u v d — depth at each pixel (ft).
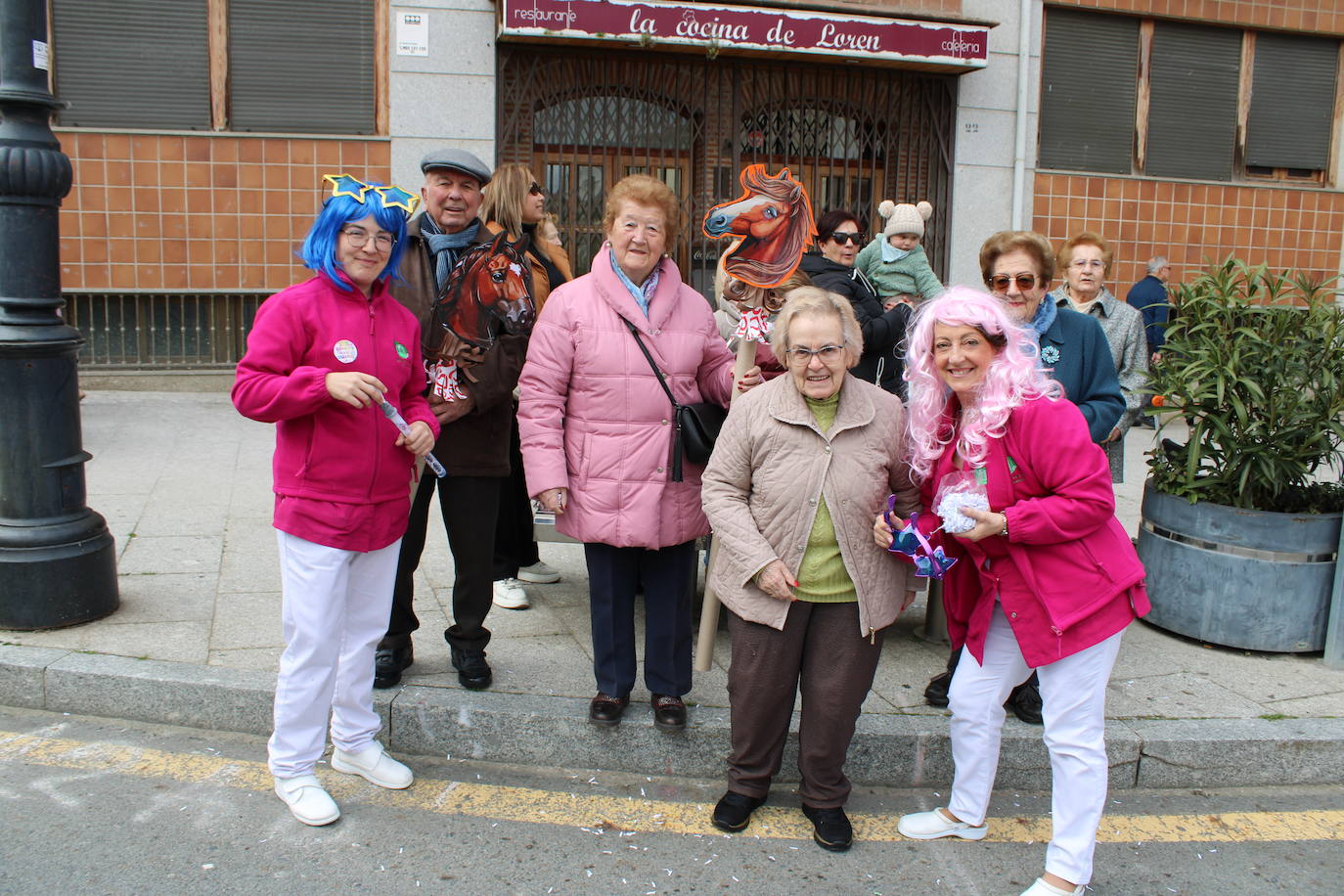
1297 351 13.52
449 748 11.39
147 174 27.86
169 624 13.32
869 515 9.45
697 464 10.62
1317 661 13.87
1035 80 32.86
